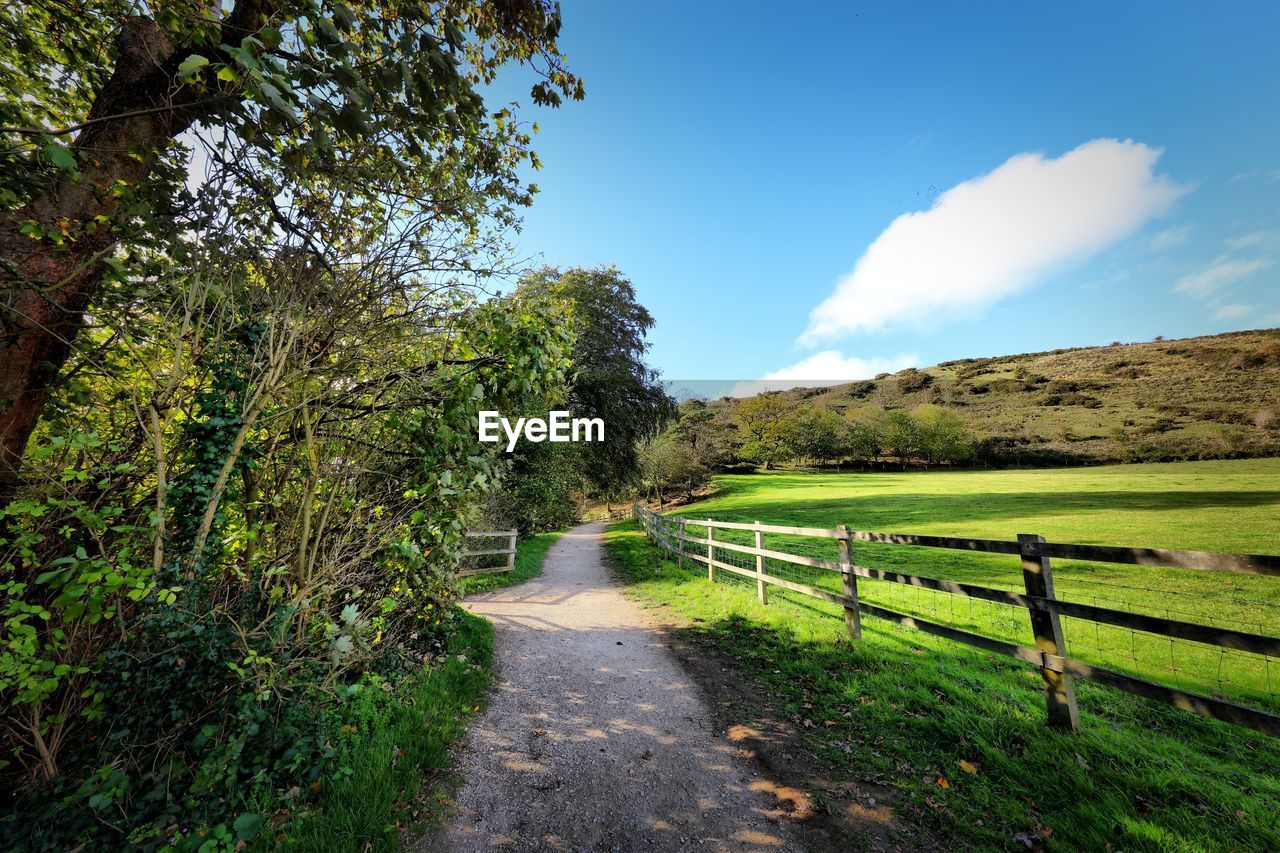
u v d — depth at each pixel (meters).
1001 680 4.58
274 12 2.84
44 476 2.36
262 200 3.17
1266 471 37.97
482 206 3.81
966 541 4.09
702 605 7.67
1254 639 2.20
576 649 5.82
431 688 4.13
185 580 2.51
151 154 2.91
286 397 3.35
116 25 3.19
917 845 2.53
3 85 3.34
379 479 4.15
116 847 2.11
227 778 2.43
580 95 4.62
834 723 3.82
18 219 2.62
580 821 2.78
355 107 2.42
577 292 19.67
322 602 3.53
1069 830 2.48
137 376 2.91
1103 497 24.88
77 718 2.46
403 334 3.84
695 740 3.68
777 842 2.61
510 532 10.97
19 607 1.94
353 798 2.69
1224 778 3.01
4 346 2.57
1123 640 6.27
